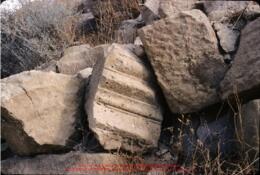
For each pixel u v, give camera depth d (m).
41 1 5.12
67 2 5.51
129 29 4.84
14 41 5.00
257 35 3.19
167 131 3.38
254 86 3.03
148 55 3.39
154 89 3.39
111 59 3.24
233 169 2.98
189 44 3.35
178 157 3.20
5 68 4.93
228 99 3.16
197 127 3.31
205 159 3.01
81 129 3.25
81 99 3.38
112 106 3.18
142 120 3.25
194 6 4.18
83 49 4.42
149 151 3.22
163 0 4.29
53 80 3.29
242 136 2.86
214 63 3.30
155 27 3.41
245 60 3.14
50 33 5.09
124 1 5.40
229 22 3.68
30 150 3.15
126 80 3.25
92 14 5.62
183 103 3.31
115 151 3.14
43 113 3.16
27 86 3.15
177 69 3.33
